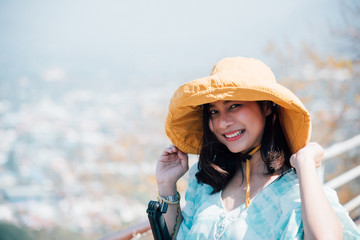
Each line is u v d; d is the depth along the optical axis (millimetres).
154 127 38125
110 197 28594
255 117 1201
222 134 1247
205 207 1220
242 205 1145
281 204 1066
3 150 69125
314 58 12305
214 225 1143
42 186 44062
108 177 31594
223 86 1043
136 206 25109
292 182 1117
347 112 11750
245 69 1155
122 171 30688
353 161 8180
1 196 40688
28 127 89125
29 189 43938
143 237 1685
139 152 33219
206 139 1295
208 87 1057
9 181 48438
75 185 39156
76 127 85625
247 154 1247
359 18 11797
